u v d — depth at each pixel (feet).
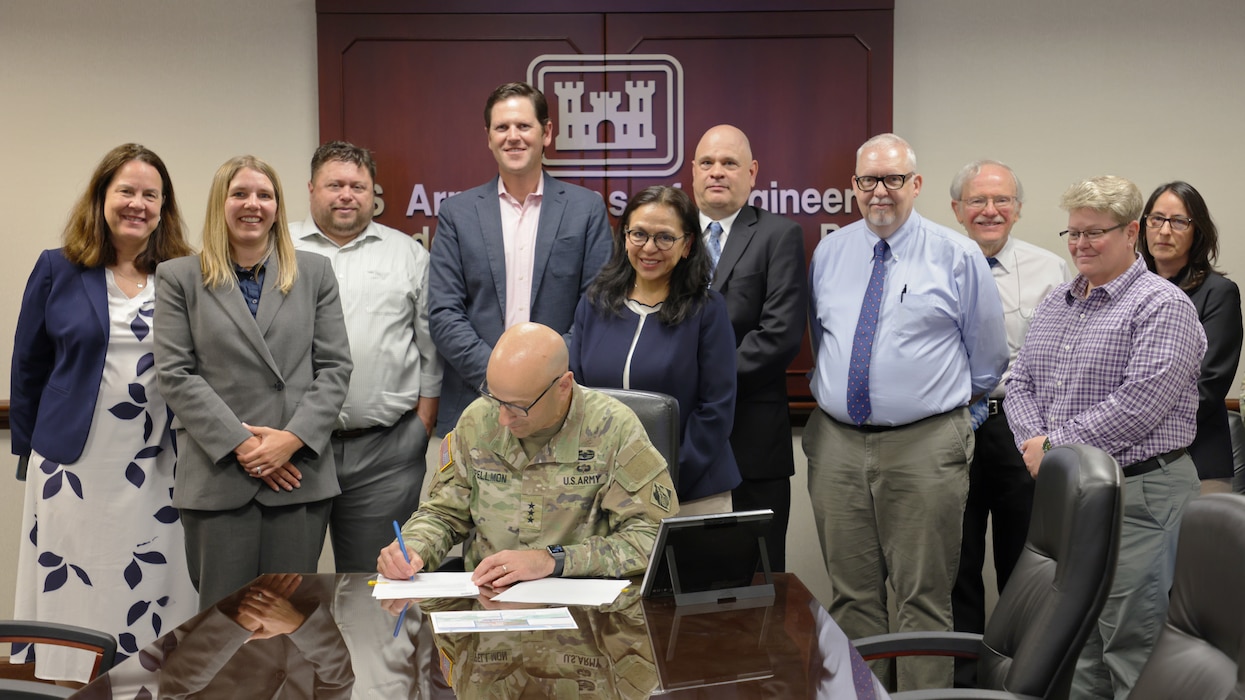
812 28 12.80
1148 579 9.38
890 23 12.77
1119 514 5.83
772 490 11.31
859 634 11.10
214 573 9.63
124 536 10.30
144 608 10.41
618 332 9.43
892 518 10.76
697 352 9.30
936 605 10.73
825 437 11.23
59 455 10.21
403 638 5.78
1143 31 12.95
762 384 11.07
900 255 10.87
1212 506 5.21
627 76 12.88
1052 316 9.93
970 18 13.01
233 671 5.29
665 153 12.96
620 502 7.19
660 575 6.50
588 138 12.95
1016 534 11.85
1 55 12.85
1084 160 13.10
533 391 6.72
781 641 5.73
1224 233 13.08
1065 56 13.01
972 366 10.94
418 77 12.84
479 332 11.30
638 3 12.79
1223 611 5.00
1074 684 10.99
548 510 7.23
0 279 13.02
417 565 7.02
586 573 6.91
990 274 10.73
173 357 9.58
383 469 11.26
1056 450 6.48
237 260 10.00
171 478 10.49
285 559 9.84
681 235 9.07
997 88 13.07
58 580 10.34
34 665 12.54
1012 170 12.84
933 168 13.16
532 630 5.92
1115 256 9.30
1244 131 12.99
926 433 10.58
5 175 12.96
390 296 11.38
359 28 12.75
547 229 11.31
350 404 11.05
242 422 9.63
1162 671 5.31
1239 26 12.91
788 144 12.92
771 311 11.00
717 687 5.04
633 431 7.25
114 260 10.47
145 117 12.98
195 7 12.92
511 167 11.30
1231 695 4.70
